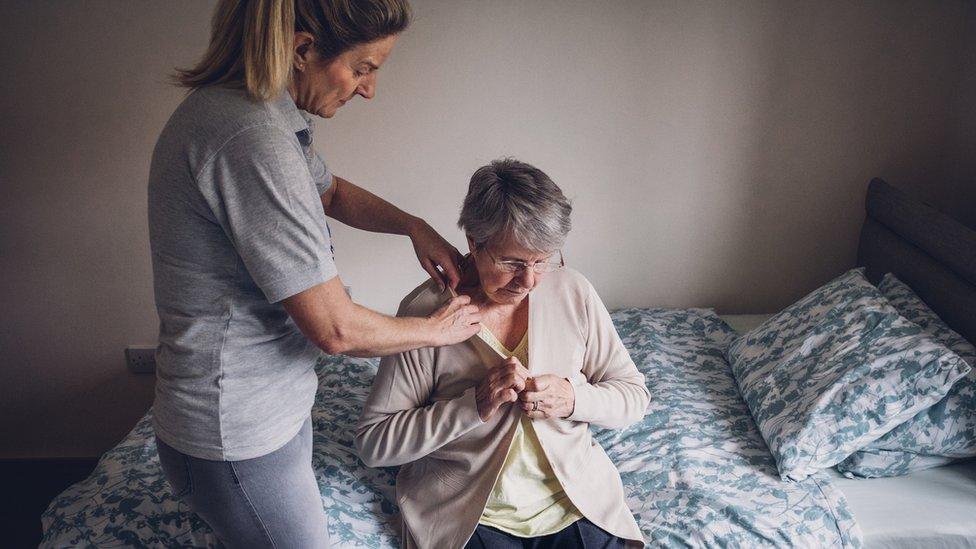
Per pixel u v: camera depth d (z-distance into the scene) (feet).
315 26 3.82
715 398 7.05
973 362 6.05
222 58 3.89
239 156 3.70
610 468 5.45
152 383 9.14
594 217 8.79
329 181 5.56
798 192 8.70
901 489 5.81
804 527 5.34
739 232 8.84
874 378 5.89
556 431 5.12
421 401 5.17
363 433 5.09
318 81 4.08
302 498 4.38
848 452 5.82
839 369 6.18
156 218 3.93
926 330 6.47
